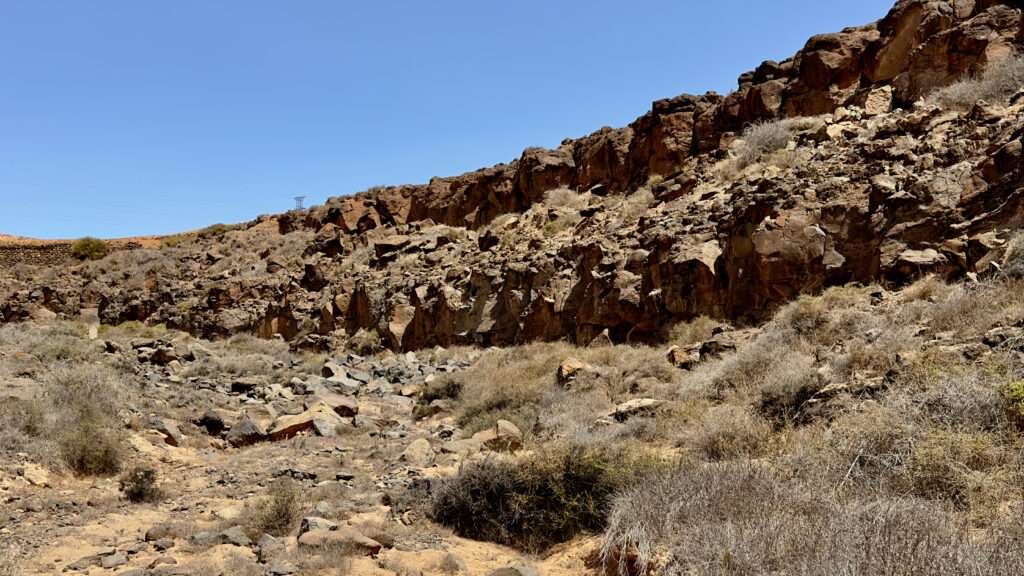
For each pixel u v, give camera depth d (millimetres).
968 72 17859
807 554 4617
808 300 12797
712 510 5844
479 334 26516
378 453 11664
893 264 13070
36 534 7383
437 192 42219
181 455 11852
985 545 4410
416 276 32438
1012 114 14289
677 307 17688
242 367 21141
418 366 23750
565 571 6527
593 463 7926
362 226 44062
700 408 10531
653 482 6832
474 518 7859
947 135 15180
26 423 10375
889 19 22031
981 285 10281
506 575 6301
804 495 5754
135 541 7293
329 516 8062
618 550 5961
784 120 23062
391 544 7203
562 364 15234
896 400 7273
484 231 34656
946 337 9148
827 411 8336
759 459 7484
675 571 5180
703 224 18984
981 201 12797
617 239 22375
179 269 49094
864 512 5137
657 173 28781
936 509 5098
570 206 31719
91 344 20125
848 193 15242
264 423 14281
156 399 14617
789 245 15031
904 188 14203
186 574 6039
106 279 49031
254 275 43562
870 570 4199
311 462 11242
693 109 28984
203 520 8133
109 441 10555
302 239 47281
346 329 33969
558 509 7574
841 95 22719
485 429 13266
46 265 56531
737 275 16016
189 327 40500
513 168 38094
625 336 19453
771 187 16844
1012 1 18141
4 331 20266
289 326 36688
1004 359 7398
